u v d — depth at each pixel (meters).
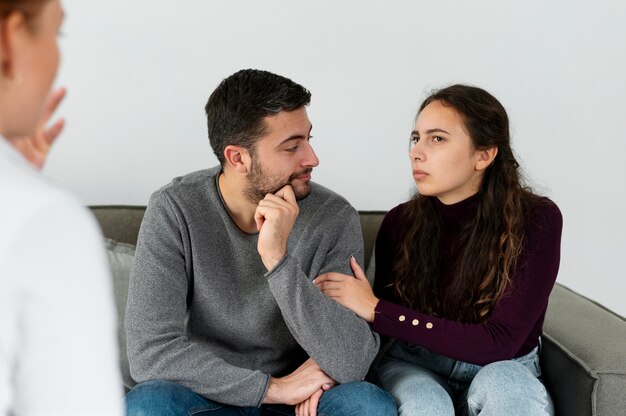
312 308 1.67
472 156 1.81
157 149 2.43
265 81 1.74
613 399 1.72
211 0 2.38
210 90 2.42
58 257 0.70
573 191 2.61
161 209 1.79
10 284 0.68
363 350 1.72
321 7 2.41
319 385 1.69
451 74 2.49
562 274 2.68
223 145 1.77
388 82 2.46
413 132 1.88
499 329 1.75
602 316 2.03
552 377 1.85
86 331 0.70
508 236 1.81
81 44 2.35
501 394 1.64
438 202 1.90
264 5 2.39
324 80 2.45
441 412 1.66
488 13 2.47
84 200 2.43
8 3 0.73
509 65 2.51
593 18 2.51
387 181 2.51
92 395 0.70
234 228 1.81
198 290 1.80
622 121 2.57
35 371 0.69
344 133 2.48
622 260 2.66
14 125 0.77
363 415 1.63
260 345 1.83
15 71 0.75
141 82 2.39
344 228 1.86
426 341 1.75
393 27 2.44
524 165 2.57
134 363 1.71
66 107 2.38
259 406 1.70
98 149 2.41
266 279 1.81
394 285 1.95
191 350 1.70
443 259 1.92
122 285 2.01
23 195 0.69
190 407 1.64
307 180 1.79
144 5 2.36
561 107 2.55
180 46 2.39
